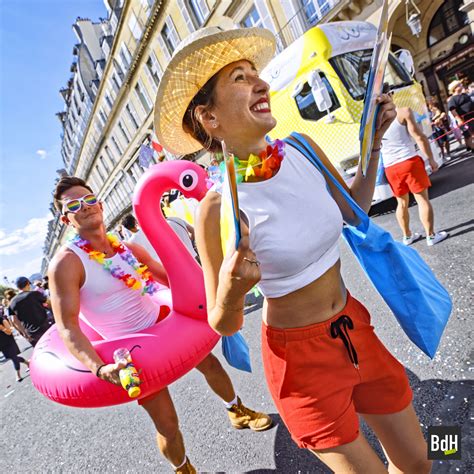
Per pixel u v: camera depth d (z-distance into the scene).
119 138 27.69
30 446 3.37
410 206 5.20
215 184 1.00
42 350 1.93
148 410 1.73
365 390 1.06
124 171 29.39
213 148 1.09
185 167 2.01
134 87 22.19
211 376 2.08
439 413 1.66
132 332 1.80
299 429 0.99
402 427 1.06
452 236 3.31
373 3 9.89
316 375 0.97
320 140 5.35
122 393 1.62
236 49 0.99
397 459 1.09
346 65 5.09
